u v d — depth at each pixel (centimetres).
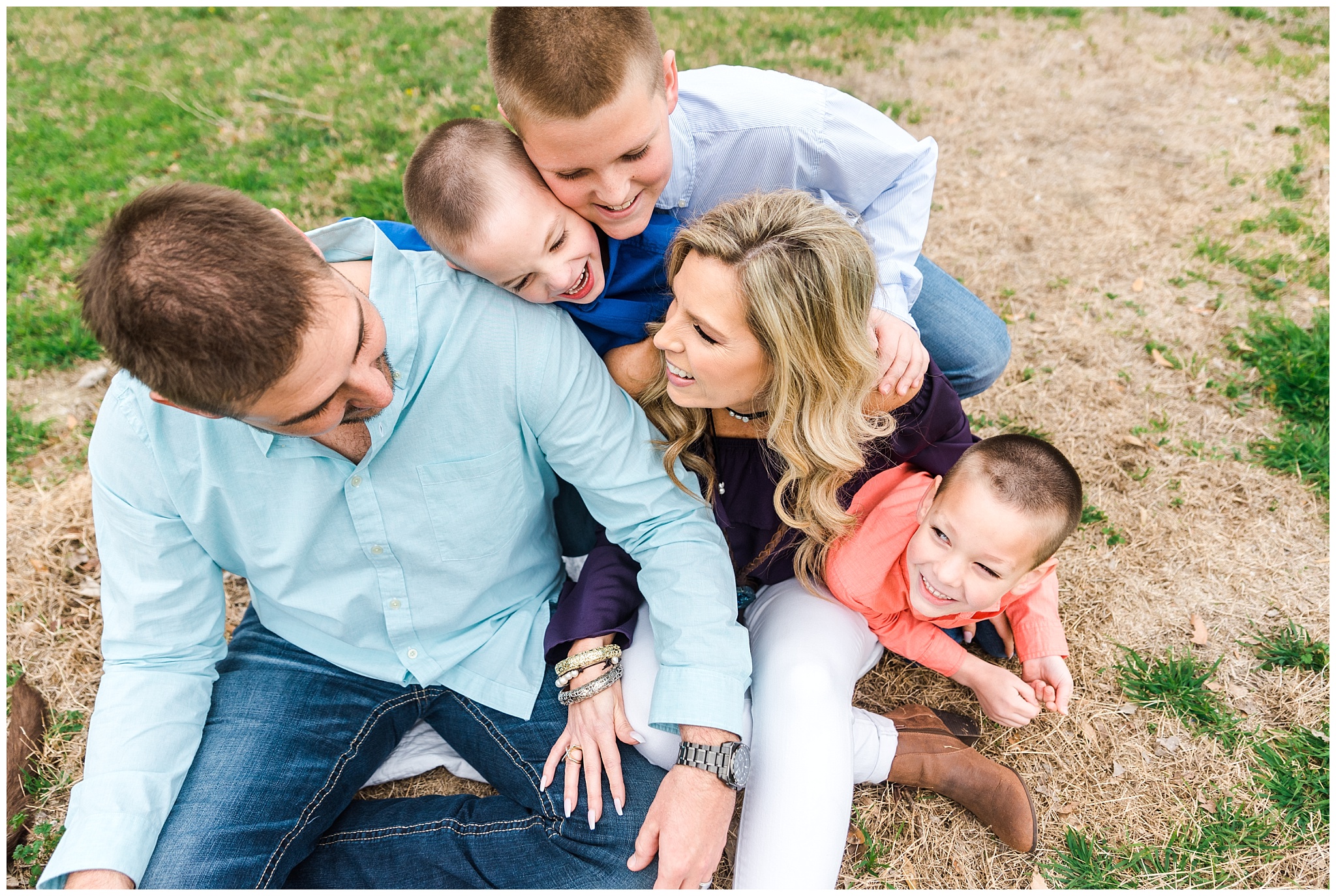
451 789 220
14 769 214
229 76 548
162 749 168
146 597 172
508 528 187
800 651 187
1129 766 219
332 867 187
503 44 155
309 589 182
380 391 147
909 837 210
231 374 125
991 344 247
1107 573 258
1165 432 298
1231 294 348
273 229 130
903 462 205
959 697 234
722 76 207
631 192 170
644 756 188
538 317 175
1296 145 428
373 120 478
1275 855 200
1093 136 451
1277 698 229
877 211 225
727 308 157
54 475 294
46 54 597
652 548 186
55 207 432
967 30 562
